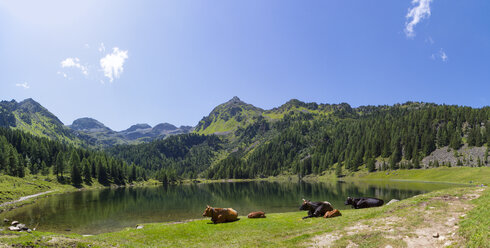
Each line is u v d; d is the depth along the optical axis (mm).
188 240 22172
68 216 59438
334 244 16031
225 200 89938
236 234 23297
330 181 190000
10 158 130625
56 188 131250
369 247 14797
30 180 129000
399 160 198000
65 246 14812
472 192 22719
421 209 20594
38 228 47062
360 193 92062
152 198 100500
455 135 183125
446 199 22078
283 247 16828
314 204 30500
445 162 167000
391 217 19969
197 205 78750
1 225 45875
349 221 21578
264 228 24844
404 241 14867
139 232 24719
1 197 80062
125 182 197250
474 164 151500
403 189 102312
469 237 13195
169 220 55250
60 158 154625
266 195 101688
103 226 49250
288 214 37656
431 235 15211
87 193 123500
